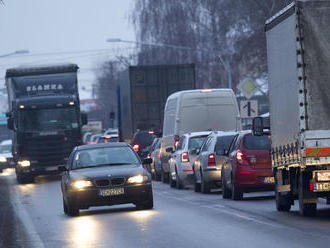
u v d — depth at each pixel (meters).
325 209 40.38
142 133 93.69
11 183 93.69
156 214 41.34
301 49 34.44
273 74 39.28
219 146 57.41
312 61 34.44
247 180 48.59
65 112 88.31
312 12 34.53
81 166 46.09
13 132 92.00
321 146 33.78
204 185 57.94
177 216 39.50
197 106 72.69
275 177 40.62
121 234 32.72
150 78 94.31
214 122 72.69
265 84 142.50
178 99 72.75
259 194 56.75
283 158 37.72
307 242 27.25
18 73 89.75
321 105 34.22
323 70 34.41
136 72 94.31
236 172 49.06
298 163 34.72
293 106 35.31
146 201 44.75
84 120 90.50
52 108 88.06
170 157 71.25
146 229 34.03
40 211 48.97
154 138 93.62
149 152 90.12
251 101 70.38
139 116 94.19
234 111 72.94
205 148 59.88
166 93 94.25
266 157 48.81
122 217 40.81
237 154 49.22
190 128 72.62
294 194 37.81
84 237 32.56
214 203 47.75
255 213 39.50
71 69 90.00
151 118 94.19
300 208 36.56
